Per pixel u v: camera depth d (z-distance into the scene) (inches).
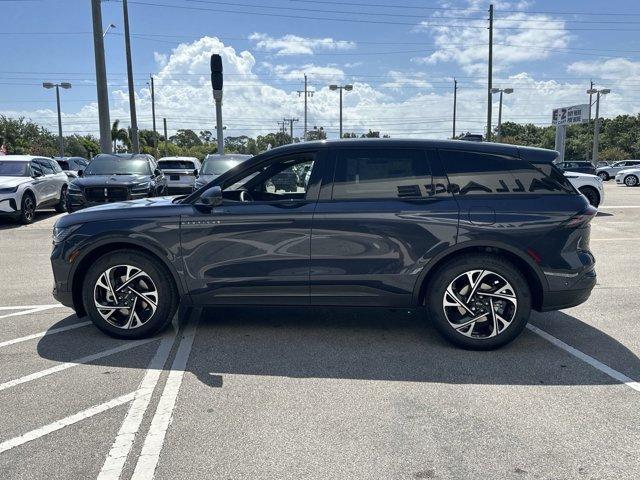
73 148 2664.9
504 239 173.6
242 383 154.2
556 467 112.7
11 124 2348.7
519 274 175.0
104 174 531.2
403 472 111.0
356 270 179.2
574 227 174.9
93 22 751.1
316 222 178.2
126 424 130.2
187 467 112.7
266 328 203.3
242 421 131.9
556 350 180.5
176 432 126.5
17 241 419.8
